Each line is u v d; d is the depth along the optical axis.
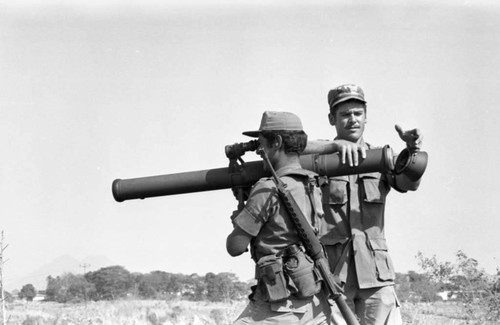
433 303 12.84
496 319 11.23
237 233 5.14
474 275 11.78
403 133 5.70
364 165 5.73
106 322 16.47
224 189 5.79
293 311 5.07
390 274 6.50
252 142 5.59
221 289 32.94
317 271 5.08
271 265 5.05
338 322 6.38
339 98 6.68
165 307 26.41
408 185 6.38
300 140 5.32
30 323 16.73
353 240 6.45
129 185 5.88
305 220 5.08
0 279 9.24
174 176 5.82
